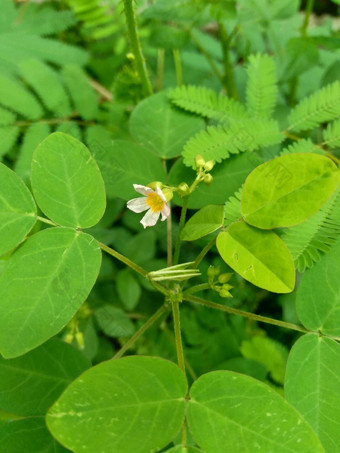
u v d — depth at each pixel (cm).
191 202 13
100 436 9
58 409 9
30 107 16
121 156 14
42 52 19
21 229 11
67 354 12
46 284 10
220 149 13
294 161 10
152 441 9
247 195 11
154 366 9
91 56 20
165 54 20
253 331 18
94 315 17
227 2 16
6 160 16
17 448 11
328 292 11
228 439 9
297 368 11
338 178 10
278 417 9
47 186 11
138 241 18
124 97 18
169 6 16
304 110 14
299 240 11
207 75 20
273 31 19
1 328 9
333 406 10
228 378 9
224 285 12
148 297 18
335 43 17
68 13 20
